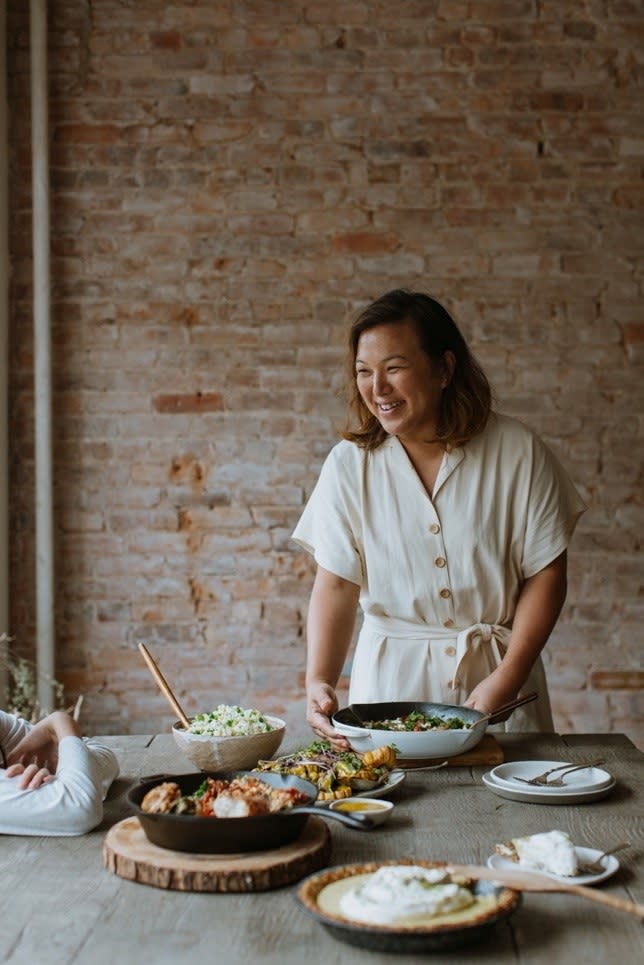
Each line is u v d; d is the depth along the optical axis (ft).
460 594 7.86
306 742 7.53
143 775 6.65
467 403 7.78
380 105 12.82
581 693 12.73
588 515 12.75
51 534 12.65
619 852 5.04
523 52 12.81
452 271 12.78
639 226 12.78
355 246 12.82
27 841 5.35
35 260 12.67
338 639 8.09
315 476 12.81
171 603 12.81
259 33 12.86
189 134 12.85
